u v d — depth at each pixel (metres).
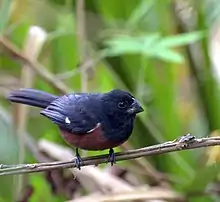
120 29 11.73
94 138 8.10
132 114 8.21
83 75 10.62
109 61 11.90
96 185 9.91
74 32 11.32
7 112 11.02
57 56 11.59
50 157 10.32
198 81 11.91
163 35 11.60
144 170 10.77
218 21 11.57
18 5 10.88
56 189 10.06
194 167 11.79
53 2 11.97
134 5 12.05
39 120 11.78
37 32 10.47
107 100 8.22
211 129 11.90
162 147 7.50
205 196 10.45
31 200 10.49
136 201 9.79
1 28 9.97
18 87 11.01
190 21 11.77
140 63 11.77
